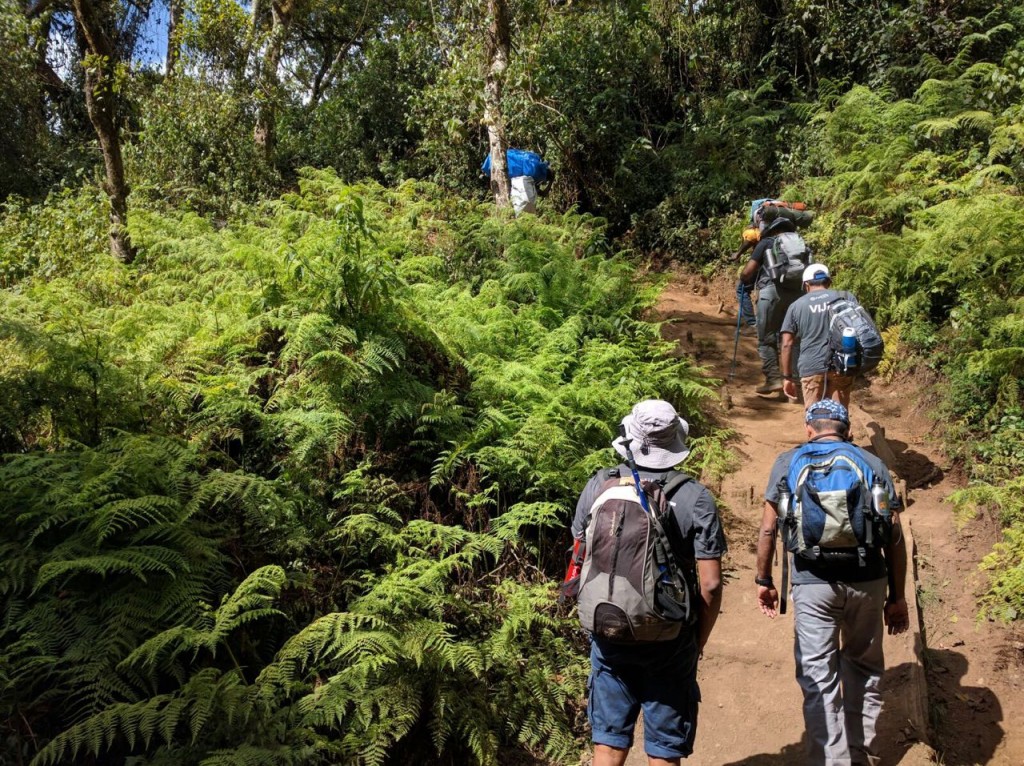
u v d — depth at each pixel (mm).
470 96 10797
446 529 4695
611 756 3244
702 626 3291
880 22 12070
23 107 14922
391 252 7625
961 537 5668
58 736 3188
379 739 3760
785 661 4719
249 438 5383
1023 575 4902
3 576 3891
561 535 5555
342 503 5051
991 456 6199
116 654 3670
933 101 10047
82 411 5016
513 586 4781
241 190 11930
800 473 3670
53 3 16312
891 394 7734
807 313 5949
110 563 3689
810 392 5957
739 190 12086
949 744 4203
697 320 9797
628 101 13250
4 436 4898
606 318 8156
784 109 12633
